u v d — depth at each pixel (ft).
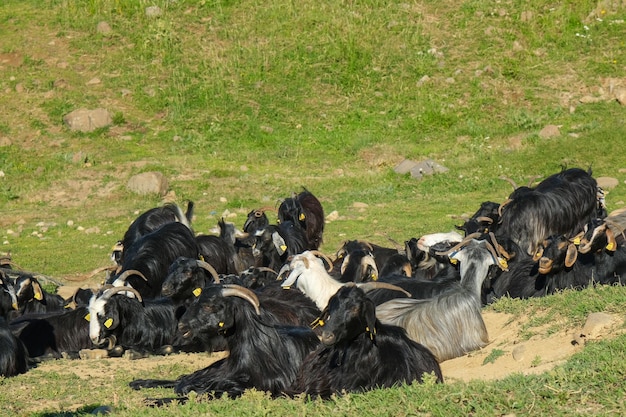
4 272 170.09
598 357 94.07
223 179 296.51
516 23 381.81
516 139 317.22
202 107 348.79
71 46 379.76
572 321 118.83
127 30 388.57
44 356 145.38
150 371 128.26
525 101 344.90
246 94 354.54
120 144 327.06
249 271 165.48
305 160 317.63
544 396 83.92
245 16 394.93
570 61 363.15
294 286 141.28
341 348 98.43
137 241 169.27
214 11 397.60
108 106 348.59
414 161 304.91
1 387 121.49
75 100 350.43
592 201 198.29
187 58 373.20
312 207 214.90
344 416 85.71
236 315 107.86
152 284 161.38
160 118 344.49
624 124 314.76
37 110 343.87
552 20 379.55
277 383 107.55
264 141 330.75
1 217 273.33
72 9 398.62
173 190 289.53
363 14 390.42
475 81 354.95
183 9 399.24
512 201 191.42
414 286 140.67
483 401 83.30
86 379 125.59
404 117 342.23
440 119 337.72
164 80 362.53
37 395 116.47
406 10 393.09
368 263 149.79
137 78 363.56
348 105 349.41
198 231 248.52
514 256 167.12
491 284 158.10
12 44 379.35
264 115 344.49
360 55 369.30
